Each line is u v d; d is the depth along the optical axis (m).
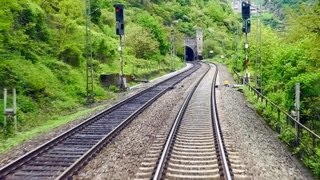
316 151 15.64
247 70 46.38
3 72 27.67
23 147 17.48
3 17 26.09
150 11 158.25
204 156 15.23
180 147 16.66
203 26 195.50
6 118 22.50
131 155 15.40
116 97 37.62
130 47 78.31
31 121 25.03
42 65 33.88
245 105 31.77
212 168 13.56
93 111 28.47
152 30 102.50
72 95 34.06
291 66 28.16
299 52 28.41
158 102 31.70
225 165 12.86
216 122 21.44
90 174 12.98
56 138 17.48
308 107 25.20
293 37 33.72
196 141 17.92
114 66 54.81
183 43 133.12
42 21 38.75
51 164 14.18
